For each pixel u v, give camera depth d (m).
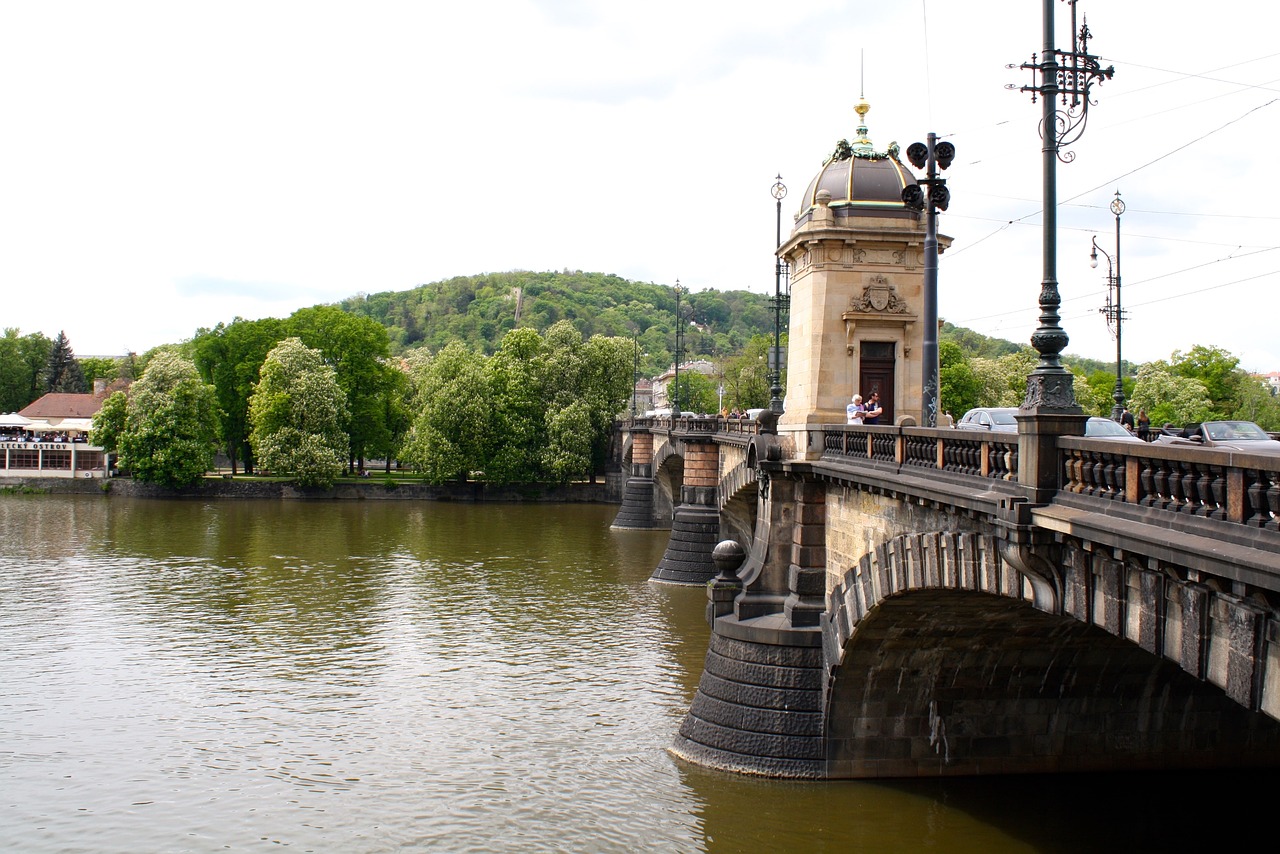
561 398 107.62
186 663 40.50
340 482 106.12
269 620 47.78
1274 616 10.74
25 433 127.94
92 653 41.88
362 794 27.69
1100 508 13.80
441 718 33.84
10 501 98.69
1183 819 25.12
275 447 101.44
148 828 25.83
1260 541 10.61
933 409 23.89
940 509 19.67
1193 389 80.00
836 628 26.84
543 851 24.31
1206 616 11.87
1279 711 10.63
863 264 31.34
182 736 32.28
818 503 29.05
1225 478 11.45
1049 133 15.36
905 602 22.70
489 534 78.62
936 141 24.47
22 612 49.03
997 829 24.64
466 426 104.62
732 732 28.58
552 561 65.31
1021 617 23.69
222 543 71.75
